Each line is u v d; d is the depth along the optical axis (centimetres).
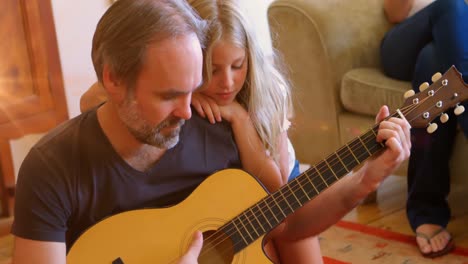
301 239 146
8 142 277
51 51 279
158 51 107
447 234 231
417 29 251
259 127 139
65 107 288
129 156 122
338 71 270
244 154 137
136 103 111
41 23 273
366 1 285
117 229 123
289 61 277
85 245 121
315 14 268
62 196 118
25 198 117
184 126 130
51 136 121
